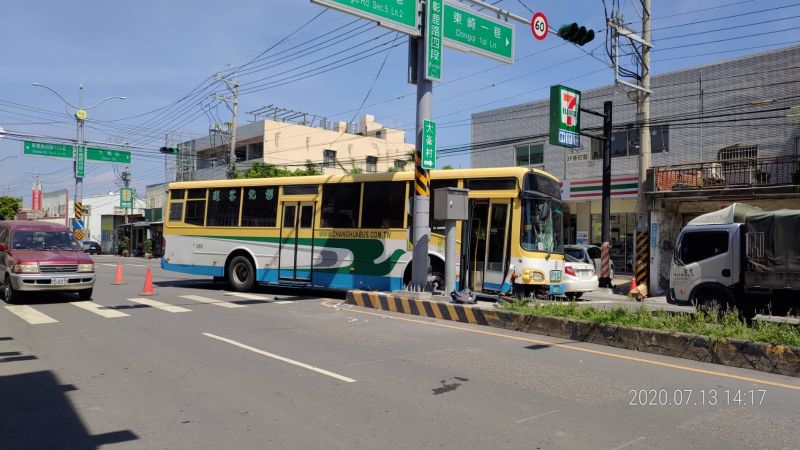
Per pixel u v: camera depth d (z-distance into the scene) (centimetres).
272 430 509
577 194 2642
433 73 1295
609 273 2089
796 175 1805
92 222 6488
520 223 1312
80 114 3578
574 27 1414
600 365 757
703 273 1245
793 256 1086
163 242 1831
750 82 2219
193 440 485
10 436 495
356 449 464
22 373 708
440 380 676
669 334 821
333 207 1536
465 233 1376
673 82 2436
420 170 1308
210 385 654
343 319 1141
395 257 1425
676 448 470
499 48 1429
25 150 3409
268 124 4019
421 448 466
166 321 1108
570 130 2027
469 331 1012
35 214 7112
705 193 1895
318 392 626
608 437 494
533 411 564
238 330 1010
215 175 4341
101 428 515
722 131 2292
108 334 969
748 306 1181
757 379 691
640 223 1970
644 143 1994
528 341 922
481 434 500
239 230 1686
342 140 4459
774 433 507
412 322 1106
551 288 1354
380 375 697
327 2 1136
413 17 1280
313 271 1548
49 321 1103
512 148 3020
